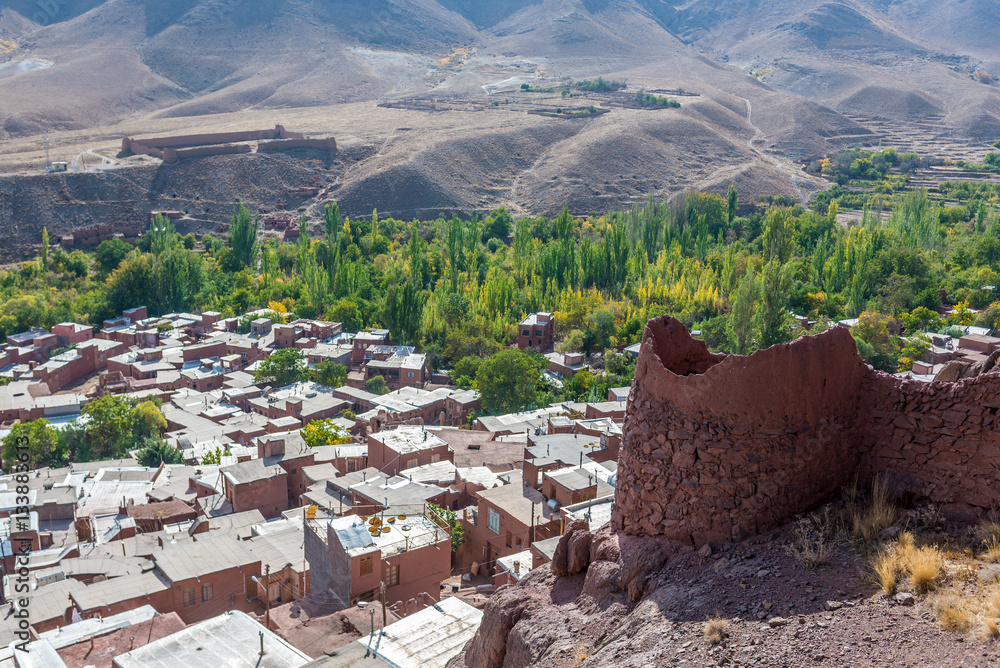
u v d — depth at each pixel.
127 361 77.62
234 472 43.19
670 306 92.75
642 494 11.11
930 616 8.42
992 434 9.93
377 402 64.75
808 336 10.48
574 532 12.11
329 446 49.56
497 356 65.69
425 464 44.81
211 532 33.66
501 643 11.63
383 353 80.56
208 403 66.50
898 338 69.25
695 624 9.23
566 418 54.38
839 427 10.75
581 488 32.31
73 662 20.17
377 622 22.17
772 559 9.87
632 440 11.33
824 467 10.65
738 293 67.44
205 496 43.47
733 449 10.38
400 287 87.00
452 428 54.19
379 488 39.22
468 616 19.70
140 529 39.44
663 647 9.03
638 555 10.78
